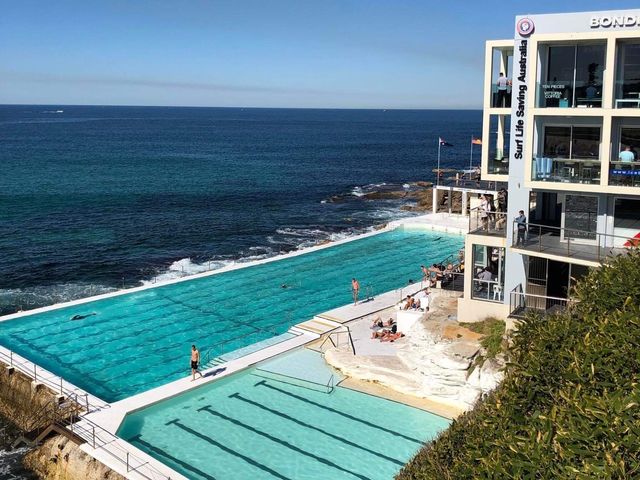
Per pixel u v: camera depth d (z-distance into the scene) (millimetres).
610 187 25797
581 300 17625
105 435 24703
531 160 27406
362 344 33094
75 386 28953
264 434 25188
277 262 51375
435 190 66625
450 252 54125
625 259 18438
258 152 173875
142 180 110125
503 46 30453
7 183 101125
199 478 22312
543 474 10258
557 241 28609
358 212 81688
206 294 43000
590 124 26969
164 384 29500
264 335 35688
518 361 15273
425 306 34719
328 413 26828
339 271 48719
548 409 12578
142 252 60594
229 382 29672
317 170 131125
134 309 39938
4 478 25453
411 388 28234
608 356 12812
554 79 27625
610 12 25875
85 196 90750
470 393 26391
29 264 55594
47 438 25969
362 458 23484
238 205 86875
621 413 10289
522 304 28797
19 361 31594
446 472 12922
